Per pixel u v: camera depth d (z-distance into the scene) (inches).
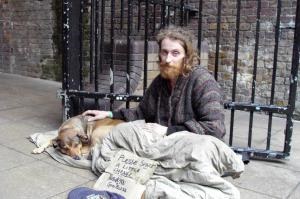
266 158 137.2
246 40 208.7
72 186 110.6
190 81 110.4
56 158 128.7
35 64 312.7
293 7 189.9
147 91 124.2
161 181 100.0
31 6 303.9
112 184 103.5
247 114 204.7
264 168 128.4
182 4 145.2
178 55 108.3
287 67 197.5
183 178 98.1
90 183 112.8
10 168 121.4
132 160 107.0
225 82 219.1
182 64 109.6
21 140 148.7
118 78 186.4
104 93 151.2
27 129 164.1
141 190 98.3
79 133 128.4
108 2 250.2
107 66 199.3
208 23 221.1
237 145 151.7
